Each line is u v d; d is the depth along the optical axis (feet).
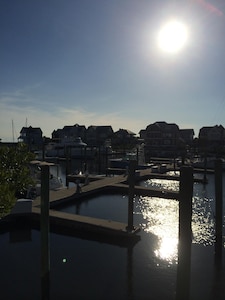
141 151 257.55
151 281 39.65
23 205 60.59
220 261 46.03
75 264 44.24
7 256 46.93
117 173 157.58
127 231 52.31
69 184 121.29
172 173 154.30
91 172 167.73
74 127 370.53
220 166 54.60
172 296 35.96
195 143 273.75
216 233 54.19
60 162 225.56
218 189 54.49
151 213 73.26
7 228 58.70
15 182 28.07
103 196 92.99
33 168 100.22
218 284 39.40
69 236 55.47
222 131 281.54
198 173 159.33
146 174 135.44
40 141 324.19
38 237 55.26
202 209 78.23
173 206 80.12
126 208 78.18
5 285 38.24
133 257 46.88
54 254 47.57
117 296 35.99
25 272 41.68
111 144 318.45
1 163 27.66
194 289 38.17
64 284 38.63
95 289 37.55
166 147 275.59
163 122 293.84
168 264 44.65
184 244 26.50
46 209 36.35
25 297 35.70
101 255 47.50
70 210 76.18
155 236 56.18
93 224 54.90
